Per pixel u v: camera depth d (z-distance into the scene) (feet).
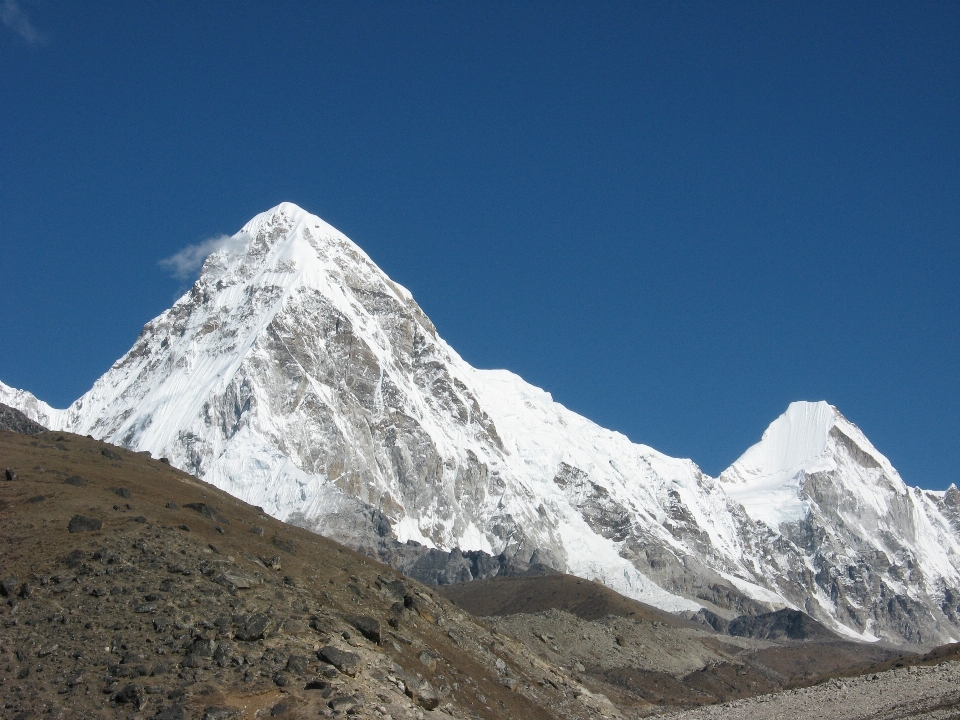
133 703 263.29
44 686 267.59
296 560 361.30
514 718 341.82
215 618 295.28
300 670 280.51
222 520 380.37
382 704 281.33
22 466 379.14
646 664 609.42
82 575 305.12
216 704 264.52
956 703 391.45
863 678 489.26
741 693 597.93
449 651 358.84
